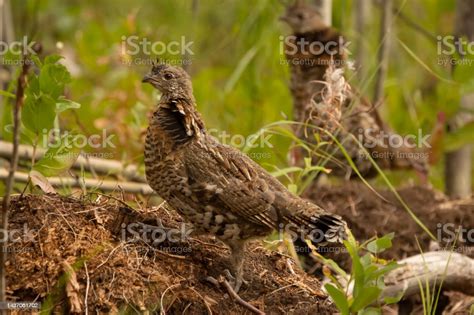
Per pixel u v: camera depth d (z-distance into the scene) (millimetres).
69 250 7801
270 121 14867
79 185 10359
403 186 12594
